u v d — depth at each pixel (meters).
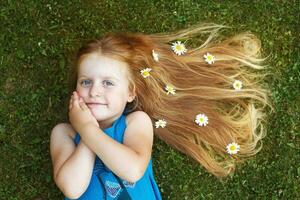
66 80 1.26
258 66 1.26
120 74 1.13
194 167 1.25
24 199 1.24
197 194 1.24
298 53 1.28
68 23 1.28
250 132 1.25
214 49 1.26
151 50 1.23
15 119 1.26
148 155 1.10
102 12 1.28
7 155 1.25
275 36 1.28
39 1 1.28
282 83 1.27
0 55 1.27
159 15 1.28
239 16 1.29
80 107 1.11
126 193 1.13
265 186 1.24
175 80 1.25
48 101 1.26
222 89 1.25
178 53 1.26
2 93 1.26
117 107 1.13
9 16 1.28
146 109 1.23
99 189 1.13
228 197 1.24
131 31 1.28
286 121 1.26
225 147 1.25
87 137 1.08
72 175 1.08
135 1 1.28
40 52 1.27
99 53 1.13
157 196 1.19
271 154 1.25
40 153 1.25
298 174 1.24
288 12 1.29
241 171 1.25
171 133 1.25
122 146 1.07
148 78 1.21
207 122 1.25
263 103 1.26
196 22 1.28
